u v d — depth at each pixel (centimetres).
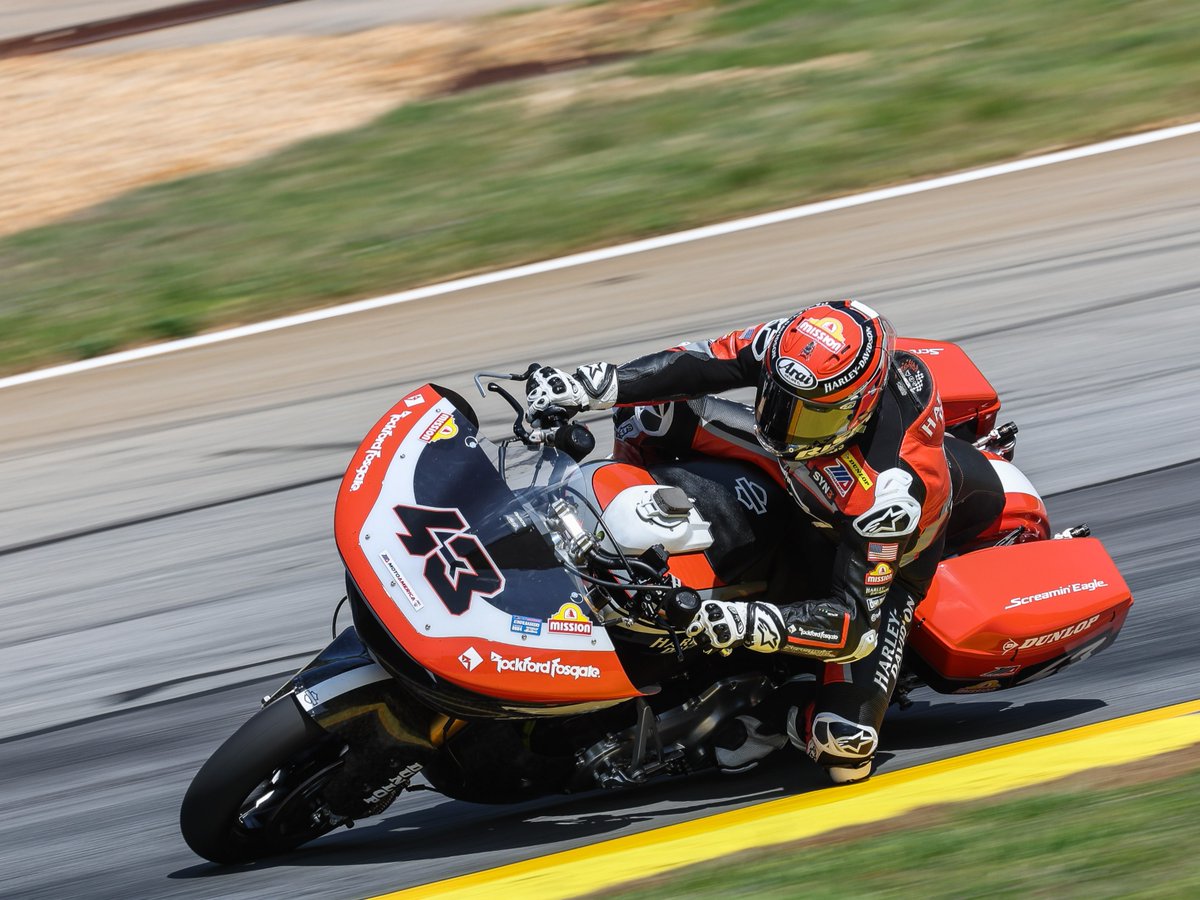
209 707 1953
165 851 1606
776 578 1602
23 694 2033
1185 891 1142
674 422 1639
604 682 1377
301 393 3017
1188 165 3769
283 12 6681
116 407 3072
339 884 1448
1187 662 1909
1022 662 1716
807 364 1430
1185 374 2744
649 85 4928
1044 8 5253
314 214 4144
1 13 7281
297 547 2402
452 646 1335
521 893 1288
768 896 1198
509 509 1429
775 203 3838
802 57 5034
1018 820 1312
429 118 4903
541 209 3959
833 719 1562
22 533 2555
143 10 6994
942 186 3825
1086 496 2380
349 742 1436
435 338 3222
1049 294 3117
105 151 5050
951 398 1930
